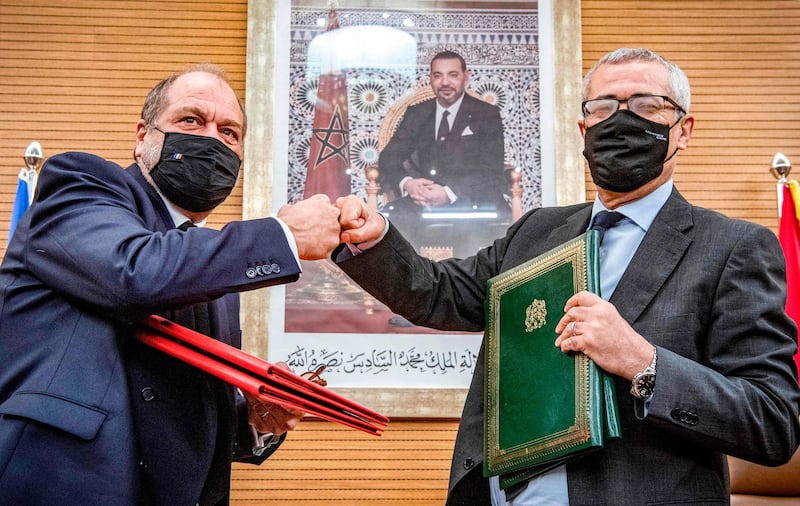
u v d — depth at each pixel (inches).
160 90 81.4
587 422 67.8
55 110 158.1
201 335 69.4
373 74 158.4
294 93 156.7
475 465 79.2
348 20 160.2
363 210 81.4
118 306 66.1
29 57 159.8
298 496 145.3
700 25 165.8
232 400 80.1
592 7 166.2
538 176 154.7
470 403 85.1
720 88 163.0
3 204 154.1
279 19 159.3
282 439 88.5
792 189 151.1
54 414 63.5
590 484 70.3
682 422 67.8
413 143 156.1
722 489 72.0
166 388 70.7
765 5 165.5
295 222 72.8
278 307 148.3
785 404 70.5
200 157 77.6
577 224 86.3
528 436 73.2
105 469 63.8
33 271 69.8
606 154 81.7
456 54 159.5
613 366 68.6
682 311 74.3
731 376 72.4
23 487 62.0
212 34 162.7
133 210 73.5
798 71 164.1
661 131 81.4
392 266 83.7
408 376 146.3
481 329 91.8
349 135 155.9
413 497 145.6
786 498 117.4
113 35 161.6
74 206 71.0
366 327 148.1
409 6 161.3
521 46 159.8
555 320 75.4
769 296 73.9
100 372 66.7
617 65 84.8
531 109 157.2
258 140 153.4
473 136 156.4
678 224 79.8
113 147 157.2
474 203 153.8
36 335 68.4
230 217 153.6
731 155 160.2
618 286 77.7
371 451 147.0
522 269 82.4
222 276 67.2
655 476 69.8
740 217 157.6
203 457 71.2
